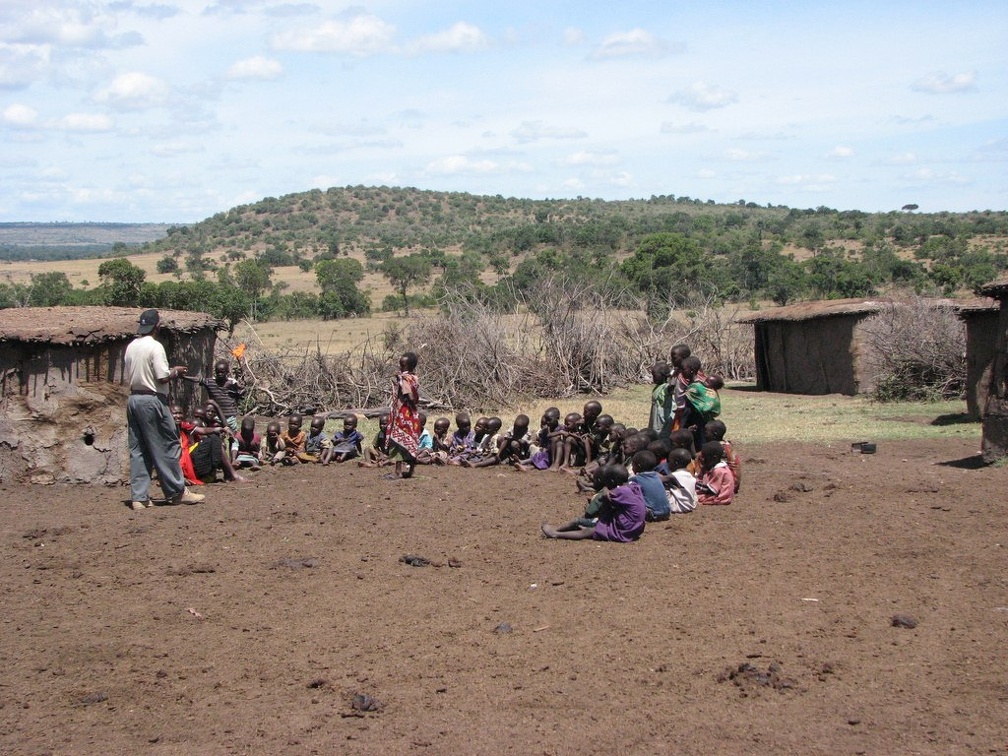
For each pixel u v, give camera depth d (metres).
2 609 6.86
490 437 13.03
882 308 21.48
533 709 5.21
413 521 9.45
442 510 9.95
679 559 8.00
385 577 7.57
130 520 9.45
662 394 10.80
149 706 5.30
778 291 51.16
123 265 47.06
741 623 6.45
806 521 9.16
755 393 23.84
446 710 5.21
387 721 5.09
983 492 10.27
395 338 22.12
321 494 10.81
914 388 20.61
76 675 5.72
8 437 11.06
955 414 17.92
